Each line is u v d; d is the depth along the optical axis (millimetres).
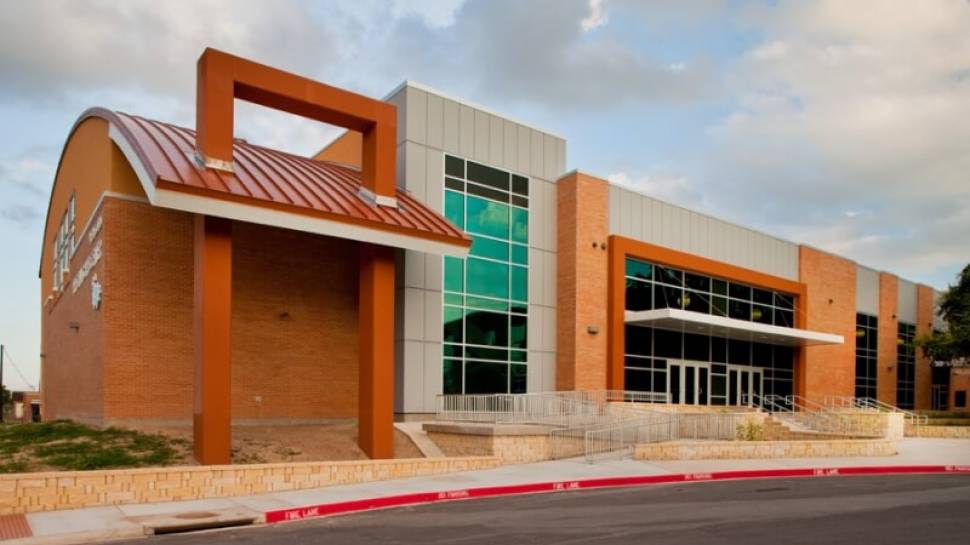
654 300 32188
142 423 19422
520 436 19172
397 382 24109
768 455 21125
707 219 35406
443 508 12805
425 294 24891
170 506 12422
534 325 28406
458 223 26312
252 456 17281
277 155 22828
